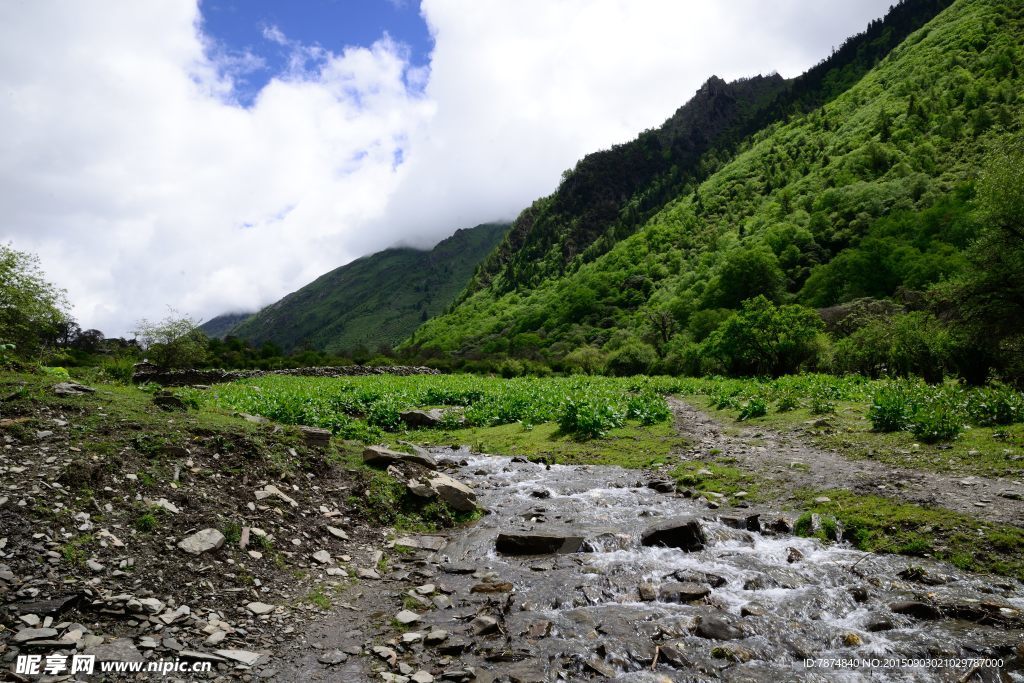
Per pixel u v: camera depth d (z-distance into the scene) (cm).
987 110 13288
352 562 856
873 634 618
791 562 829
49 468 788
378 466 1218
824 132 19312
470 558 897
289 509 938
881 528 916
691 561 841
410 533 1009
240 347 10369
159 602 627
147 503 794
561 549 911
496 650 599
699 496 1191
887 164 13800
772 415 2106
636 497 1221
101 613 587
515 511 1159
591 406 2162
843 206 12581
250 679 532
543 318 18075
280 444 1138
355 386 3522
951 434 1405
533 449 1833
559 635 631
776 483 1225
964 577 744
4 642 511
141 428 1005
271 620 656
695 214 19238
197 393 2316
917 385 2277
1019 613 637
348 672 556
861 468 1264
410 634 633
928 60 17200
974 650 575
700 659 576
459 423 2381
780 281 11106
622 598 727
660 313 10925
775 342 4609
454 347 18762
